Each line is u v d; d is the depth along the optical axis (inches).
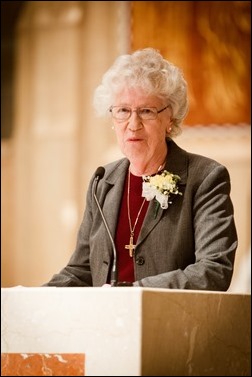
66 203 567.2
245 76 536.7
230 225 216.2
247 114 532.7
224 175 225.5
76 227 564.4
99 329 171.6
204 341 182.2
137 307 169.0
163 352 172.7
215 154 529.0
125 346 169.2
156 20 552.7
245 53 539.2
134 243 223.1
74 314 174.1
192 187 223.5
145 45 554.3
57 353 174.1
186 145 532.4
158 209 221.5
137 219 226.4
